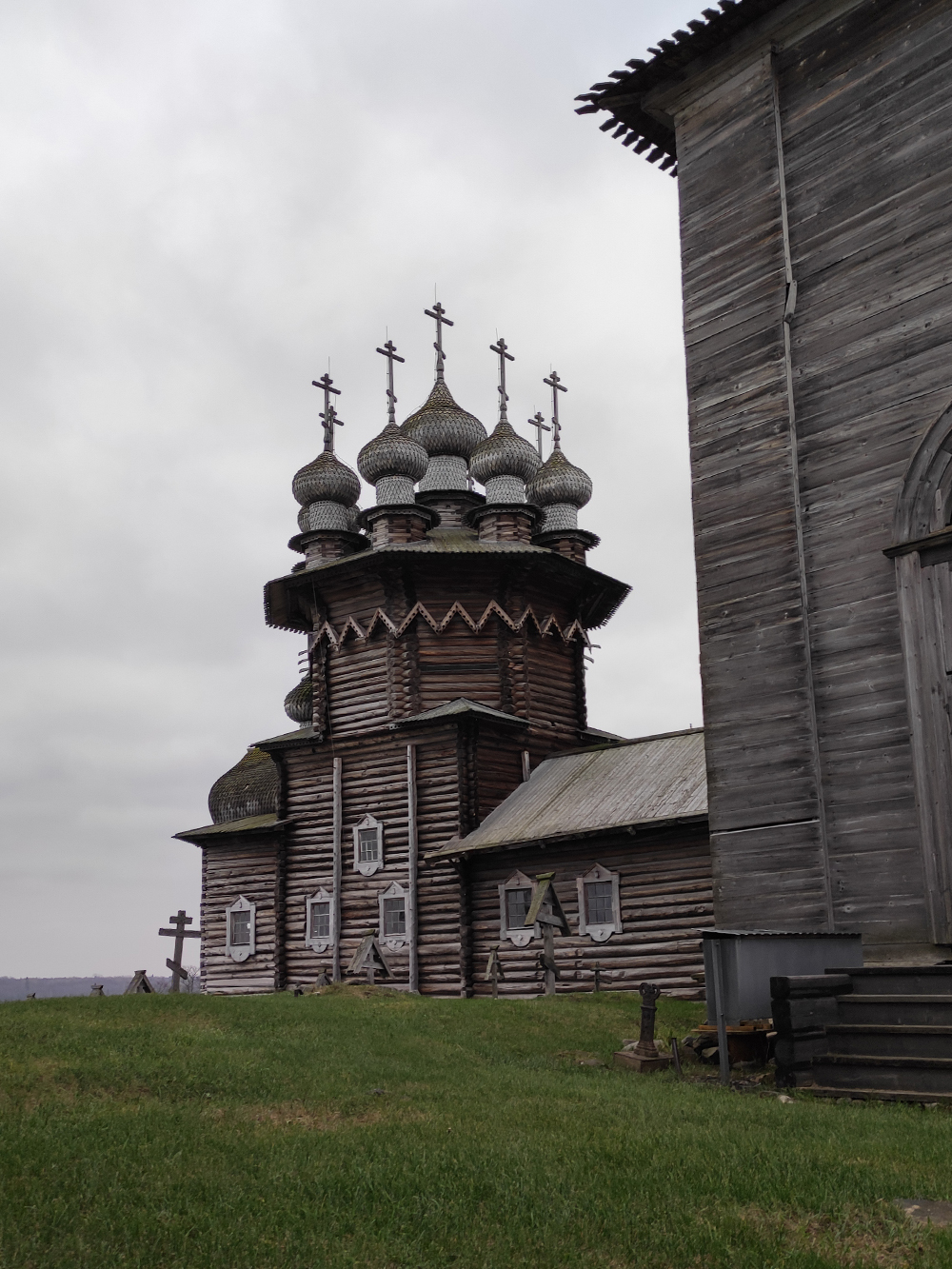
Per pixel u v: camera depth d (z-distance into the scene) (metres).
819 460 17.14
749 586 17.59
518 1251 6.06
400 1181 7.27
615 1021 18.53
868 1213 6.77
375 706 37.66
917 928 14.96
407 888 35.44
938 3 16.94
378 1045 14.32
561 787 34.41
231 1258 5.92
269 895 40.47
